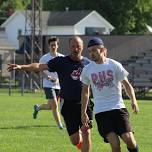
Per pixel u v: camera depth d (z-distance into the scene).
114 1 170.38
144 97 81.06
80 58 23.45
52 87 35.53
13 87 104.06
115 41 98.25
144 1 170.12
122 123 20.66
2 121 40.59
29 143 29.70
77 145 23.27
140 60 90.56
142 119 43.62
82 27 164.88
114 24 171.25
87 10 169.50
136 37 96.75
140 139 31.75
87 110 22.94
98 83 20.98
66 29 164.75
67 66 23.25
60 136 32.50
